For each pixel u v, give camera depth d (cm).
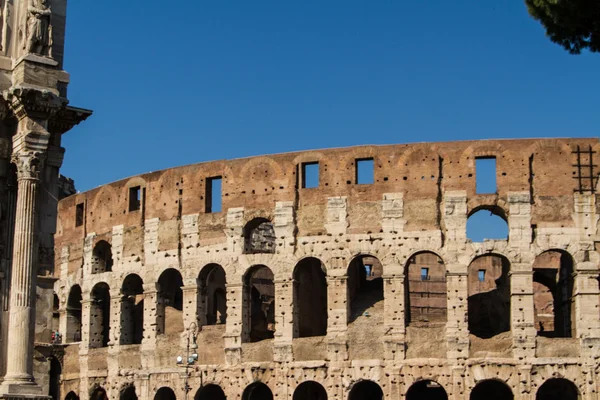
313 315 11338
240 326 10381
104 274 11362
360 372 9875
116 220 11419
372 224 10125
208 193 10888
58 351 11556
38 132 5969
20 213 5888
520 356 9619
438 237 9944
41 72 6034
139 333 11712
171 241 10906
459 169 10050
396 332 9862
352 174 10275
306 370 10031
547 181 9925
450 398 9650
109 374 11062
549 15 5941
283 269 10300
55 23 6288
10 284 6069
